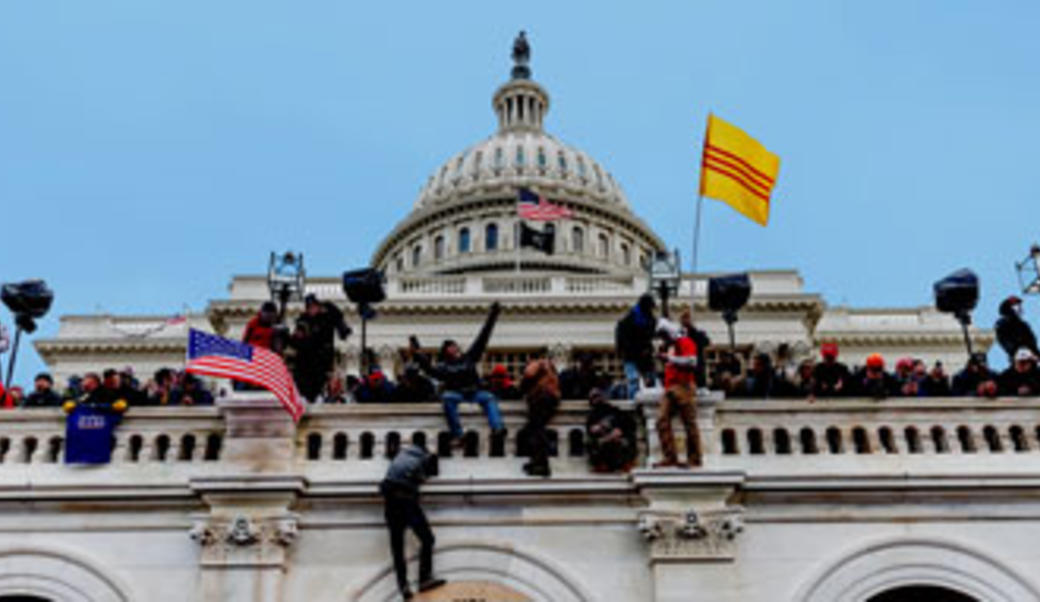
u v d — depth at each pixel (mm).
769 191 15875
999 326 13766
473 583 10953
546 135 87688
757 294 39750
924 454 11836
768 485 11305
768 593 10930
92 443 11758
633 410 12055
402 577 10648
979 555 11109
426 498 11320
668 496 11203
